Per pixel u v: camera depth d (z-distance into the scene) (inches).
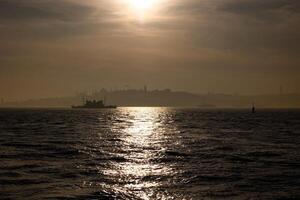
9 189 1129.4
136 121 6343.5
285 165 1592.0
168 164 1615.4
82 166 1552.7
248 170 1466.5
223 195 1071.0
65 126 4628.4
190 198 1037.8
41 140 2719.0
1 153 1945.1
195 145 2416.3
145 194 1078.4
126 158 1792.6
